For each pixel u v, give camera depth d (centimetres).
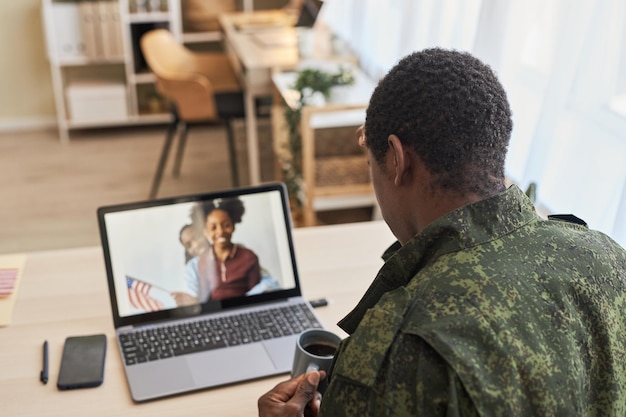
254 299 149
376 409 77
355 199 299
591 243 89
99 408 121
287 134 335
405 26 277
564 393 77
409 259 86
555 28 190
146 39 381
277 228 152
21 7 467
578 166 177
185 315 144
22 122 492
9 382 127
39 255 170
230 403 123
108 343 139
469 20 229
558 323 79
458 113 81
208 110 369
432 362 75
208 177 413
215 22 481
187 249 147
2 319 145
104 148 458
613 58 168
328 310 149
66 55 455
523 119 196
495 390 74
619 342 85
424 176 85
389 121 85
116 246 144
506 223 85
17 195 391
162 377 128
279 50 359
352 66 335
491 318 77
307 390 106
